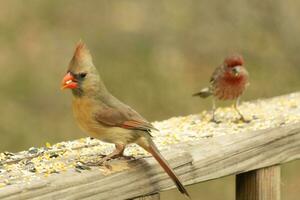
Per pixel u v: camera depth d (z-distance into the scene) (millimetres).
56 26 18547
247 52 16250
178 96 16359
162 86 16625
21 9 18641
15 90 16531
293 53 16062
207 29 17281
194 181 6348
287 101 8891
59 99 16453
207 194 12969
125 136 6238
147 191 5977
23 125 15406
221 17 16984
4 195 5184
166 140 6918
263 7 16297
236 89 9422
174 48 17578
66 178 5523
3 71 16984
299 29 16109
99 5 18812
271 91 15750
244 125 7703
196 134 7234
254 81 15891
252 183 6918
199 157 6363
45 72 17141
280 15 16172
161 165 6012
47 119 15766
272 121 7820
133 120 6242
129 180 5855
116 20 18500
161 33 17828
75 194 5535
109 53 17594
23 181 5473
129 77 16844
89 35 18141
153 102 16297
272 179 6969
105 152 6531
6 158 6262
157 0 18125
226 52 16875
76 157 6312
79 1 18734
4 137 15070
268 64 16078
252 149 6742
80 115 6324
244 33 16453
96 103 6273
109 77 16844
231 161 6586
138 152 6473
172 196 12656
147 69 17062
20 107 16016
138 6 18484
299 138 7113
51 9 18719
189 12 17578
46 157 6324
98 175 5680
